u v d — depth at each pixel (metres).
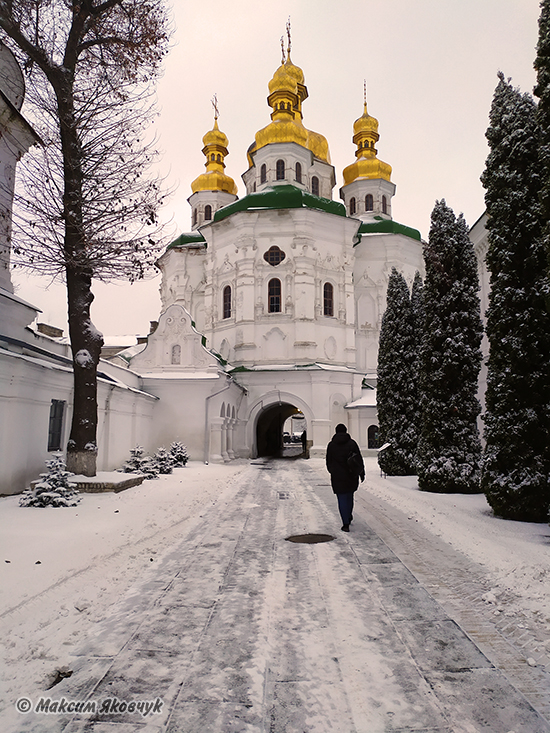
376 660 4.22
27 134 15.95
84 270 13.34
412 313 21.56
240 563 7.11
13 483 12.52
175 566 6.93
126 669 4.06
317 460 30.30
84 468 13.25
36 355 14.65
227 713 3.45
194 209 46.16
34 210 12.52
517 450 10.26
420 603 5.55
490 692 3.74
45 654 4.26
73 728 3.29
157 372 27.70
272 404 34.09
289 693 3.70
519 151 11.07
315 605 5.48
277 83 39.81
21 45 12.33
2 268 15.27
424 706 3.54
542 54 9.28
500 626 4.94
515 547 7.76
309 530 9.38
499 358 10.75
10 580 5.68
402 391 20.89
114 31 13.66
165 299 41.94
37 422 13.74
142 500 12.08
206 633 4.74
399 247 39.59
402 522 10.19
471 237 22.09
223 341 35.38
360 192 44.66
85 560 6.73
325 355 34.28
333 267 35.50
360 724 3.33
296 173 38.31
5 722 3.35
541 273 10.48
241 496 14.09
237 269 34.78
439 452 14.82
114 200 13.17
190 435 26.53
